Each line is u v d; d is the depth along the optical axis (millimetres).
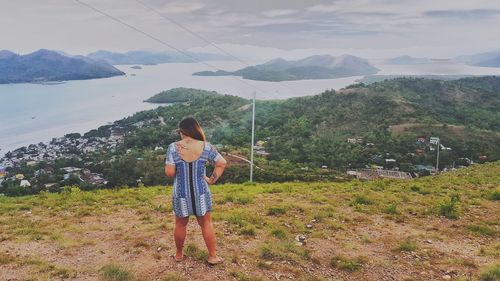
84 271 6074
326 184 19516
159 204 12047
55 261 6500
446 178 22359
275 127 138750
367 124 135125
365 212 11320
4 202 12773
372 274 6652
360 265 6984
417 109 152000
